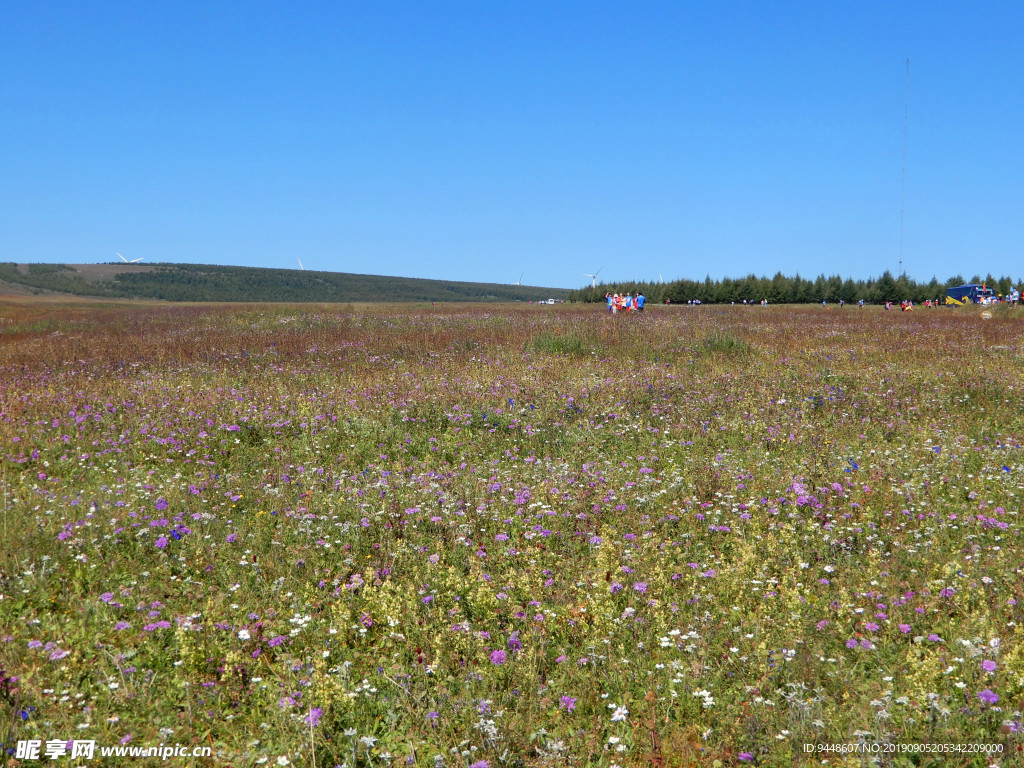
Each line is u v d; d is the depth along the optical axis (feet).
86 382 46.85
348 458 30.53
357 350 64.08
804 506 22.85
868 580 17.79
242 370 53.57
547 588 18.26
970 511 22.36
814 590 17.80
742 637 15.30
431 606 17.17
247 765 12.26
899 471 26.32
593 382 45.37
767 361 56.70
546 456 30.45
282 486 26.17
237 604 17.61
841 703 13.20
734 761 12.06
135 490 24.99
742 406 37.91
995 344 67.31
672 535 21.76
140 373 52.80
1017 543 19.48
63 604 17.34
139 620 16.79
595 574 18.47
